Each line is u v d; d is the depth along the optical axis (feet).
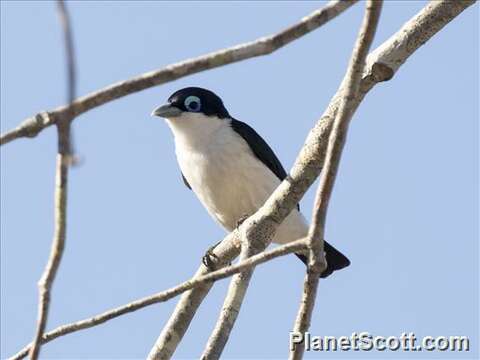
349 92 28.07
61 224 25.91
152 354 40.32
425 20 35.76
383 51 36.06
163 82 25.63
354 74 27.96
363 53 27.61
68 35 19.36
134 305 29.89
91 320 30.19
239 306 35.17
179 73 25.63
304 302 30.58
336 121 28.22
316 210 29.04
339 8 26.37
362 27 27.40
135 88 25.41
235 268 29.09
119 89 25.32
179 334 40.27
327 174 28.60
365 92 36.37
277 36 26.12
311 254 29.60
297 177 38.58
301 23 26.21
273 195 39.40
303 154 38.29
